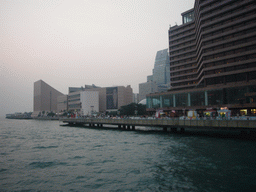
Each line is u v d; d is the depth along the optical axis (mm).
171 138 40125
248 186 15273
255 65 66062
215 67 74938
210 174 17938
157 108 93500
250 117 38312
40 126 93188
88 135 49469
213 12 77875
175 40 108688
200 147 29812
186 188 15078
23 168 21094
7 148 32469
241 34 69750
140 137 42844
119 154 26516
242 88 66938
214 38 76062
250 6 68125
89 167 20953
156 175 17984
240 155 24422
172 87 108438
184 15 111812
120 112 137000
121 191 14844
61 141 39625
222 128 38000
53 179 17672
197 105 79062
